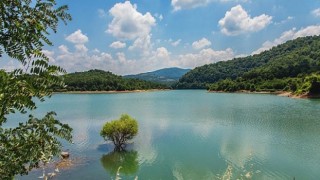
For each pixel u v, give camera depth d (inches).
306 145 1504.7
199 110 3233.3
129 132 1520.7
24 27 131.8
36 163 142.0
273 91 6028.5
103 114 3029.0
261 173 1099.3
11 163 133.6
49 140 143.6
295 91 4916.3
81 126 2260.1
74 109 3550.7
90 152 1444.4
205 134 1855.3
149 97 5979.3
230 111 3036.4
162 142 1649.9
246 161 1253.1
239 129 2001.7
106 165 1247.5
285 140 1632.6
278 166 1175.6
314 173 1091.9
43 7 137.3
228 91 7332.7
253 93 6274.6
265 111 2925.7
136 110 3400.6
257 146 1510.8
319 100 3912.4
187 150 1469.0
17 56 127.3
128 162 1293.1
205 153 1403.8
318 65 6628.9
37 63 121.2
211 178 1074.1
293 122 2198.6
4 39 128.3
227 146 1528.1
